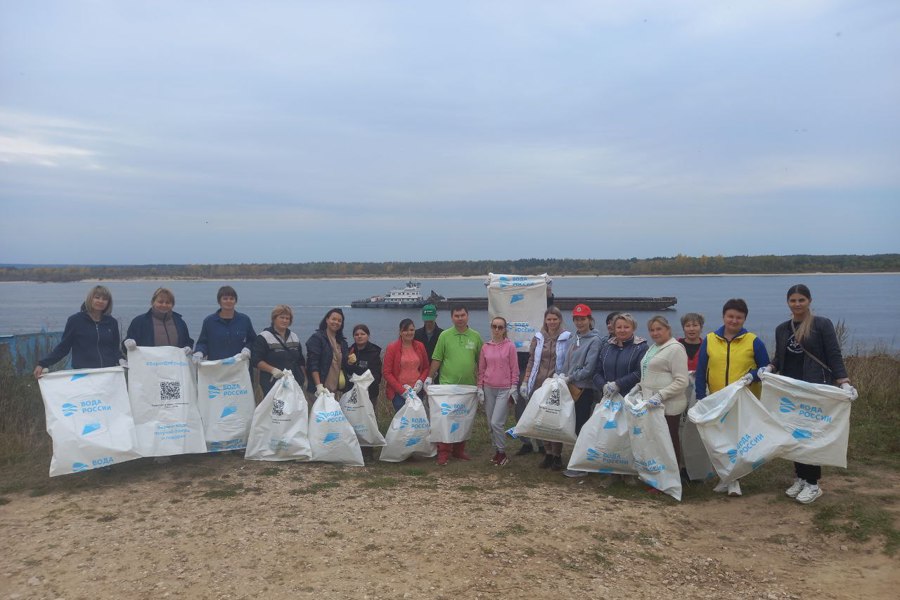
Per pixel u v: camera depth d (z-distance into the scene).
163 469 6.88
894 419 8.98
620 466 6.56
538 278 8.38
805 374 6.04
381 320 61.19
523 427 7.03
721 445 6.13
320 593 4.07
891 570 4.61
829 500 5.90
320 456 7.21
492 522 5.35
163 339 7.27
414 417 7.42
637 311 66.81
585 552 4.82
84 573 4.34
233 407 7.29
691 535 5.28
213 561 4.52
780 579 4.50
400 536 4.99
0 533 5.05
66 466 6.11
